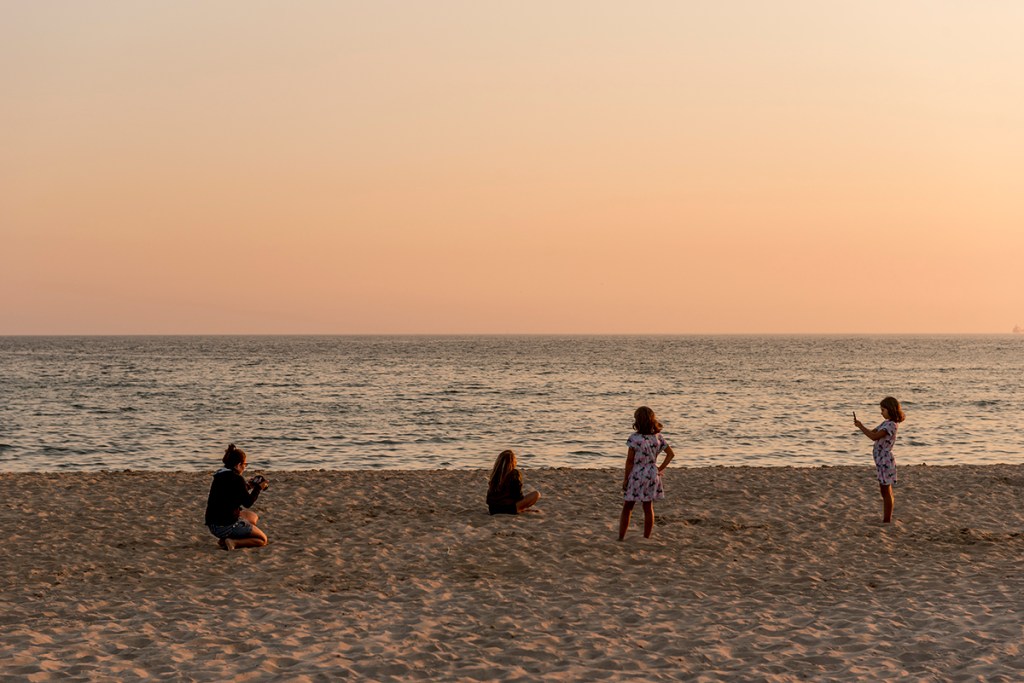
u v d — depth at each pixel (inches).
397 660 273.4
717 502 565.6
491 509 517.7
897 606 338.3
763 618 323.0
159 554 416.8
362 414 1640.0
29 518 498.3
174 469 941.2
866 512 531.8
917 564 406.6
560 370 3627.0
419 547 433.1
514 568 396.8
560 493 601.3
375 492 600.7
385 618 320.5
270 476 684.1
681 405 1862.7
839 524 494.3
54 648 281.0
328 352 6264.8
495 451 1119.0
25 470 923.4
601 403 1915.6
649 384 2652.6
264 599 345.1
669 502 565.9
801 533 470.3
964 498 582.2
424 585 367.6
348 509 536.4
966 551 433.1
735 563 407.2
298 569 391.2
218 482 427.5
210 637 294.4
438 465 995.9
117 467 954.7
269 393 2209.6
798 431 1352.1
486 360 4773.6
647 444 446.0
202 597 346.0
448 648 287.1
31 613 322.0
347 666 267.3
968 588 364.2
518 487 518.9
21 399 1968.5
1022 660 271.7
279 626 308.8
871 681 256.1
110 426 1397.6
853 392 2298.2
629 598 350.6
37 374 3171.8
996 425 1448.1
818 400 2011.6
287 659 272.8
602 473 714.8
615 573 389.1
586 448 1146.0
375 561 406.6
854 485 637.3
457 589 362.3
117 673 258.2
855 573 390.3
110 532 463.8
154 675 257.8
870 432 502.3
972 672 261.6
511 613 329.1
